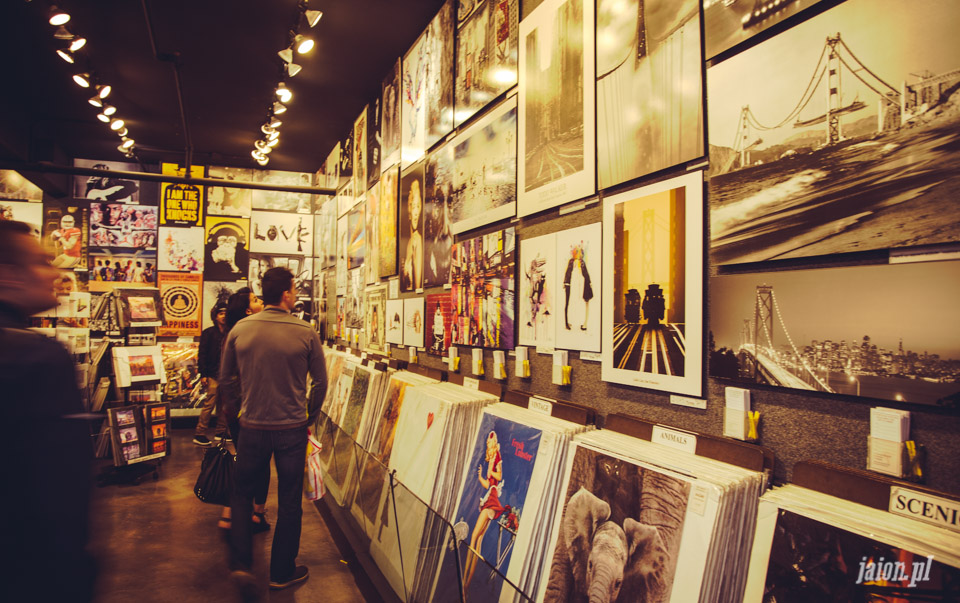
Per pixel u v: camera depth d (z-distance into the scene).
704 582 0.99
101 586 1.10
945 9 0.88
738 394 1.25
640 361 1.58
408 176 3.85
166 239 7.31
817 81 1.09
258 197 7.72
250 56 4.23
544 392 2.09
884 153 0.96
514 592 0.93
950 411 0.88
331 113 5.47
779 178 1.16
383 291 4.46
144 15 3.64
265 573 2.87
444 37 3.18
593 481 1.37
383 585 1.95
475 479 1.93
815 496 1.00
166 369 7.02
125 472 4.56
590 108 1.84
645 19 1.59
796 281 1.13
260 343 2.59
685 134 1.43
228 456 3.49
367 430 3.37
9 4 3.52
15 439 0.96
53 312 5.48
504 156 2.42
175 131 6.07
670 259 1.48
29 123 5.68
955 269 0.87
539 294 2.13
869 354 0.99
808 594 0.87
